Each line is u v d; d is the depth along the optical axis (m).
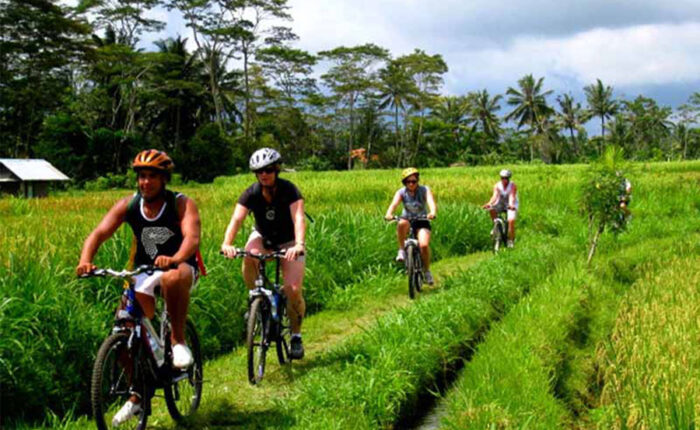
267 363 6.79
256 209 6.14
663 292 8.89
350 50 79.69
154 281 4.65
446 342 7.04
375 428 5.18
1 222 11.90
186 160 56.25
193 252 4.54
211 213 14.22
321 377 5.91
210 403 5.68
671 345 6.32
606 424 5.34
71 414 5.46
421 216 10.04
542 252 12.45
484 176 33.06
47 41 52.81
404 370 5.96
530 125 91.56
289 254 5.82
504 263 11.01
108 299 7.05
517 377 6.07
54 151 51.31
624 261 12.62
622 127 92.69
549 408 5.55
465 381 6.30
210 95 66.06
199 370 5.54
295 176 39.16
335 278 10.49
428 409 6.07
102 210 18.88
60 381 5.68
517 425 5.11
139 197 4.71
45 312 5.91
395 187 23.16
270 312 6.22
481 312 8.24
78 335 5.99
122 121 61.59
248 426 5.20
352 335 7.87
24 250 7.17
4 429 5.15
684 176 28.56
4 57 51.88
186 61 65.50
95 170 54.12
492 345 7.19
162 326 5.00
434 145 89.44
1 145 56.72
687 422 4.62
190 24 62.28
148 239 4.77
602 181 11.94
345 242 11.53
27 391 5.41
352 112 83.69
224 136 59.50
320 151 87.69
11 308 5.78
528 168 42.88
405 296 10.13
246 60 66.31
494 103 94.75
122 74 58.69
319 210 15.06
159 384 4.91
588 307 9.08
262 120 74.69
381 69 82.69
